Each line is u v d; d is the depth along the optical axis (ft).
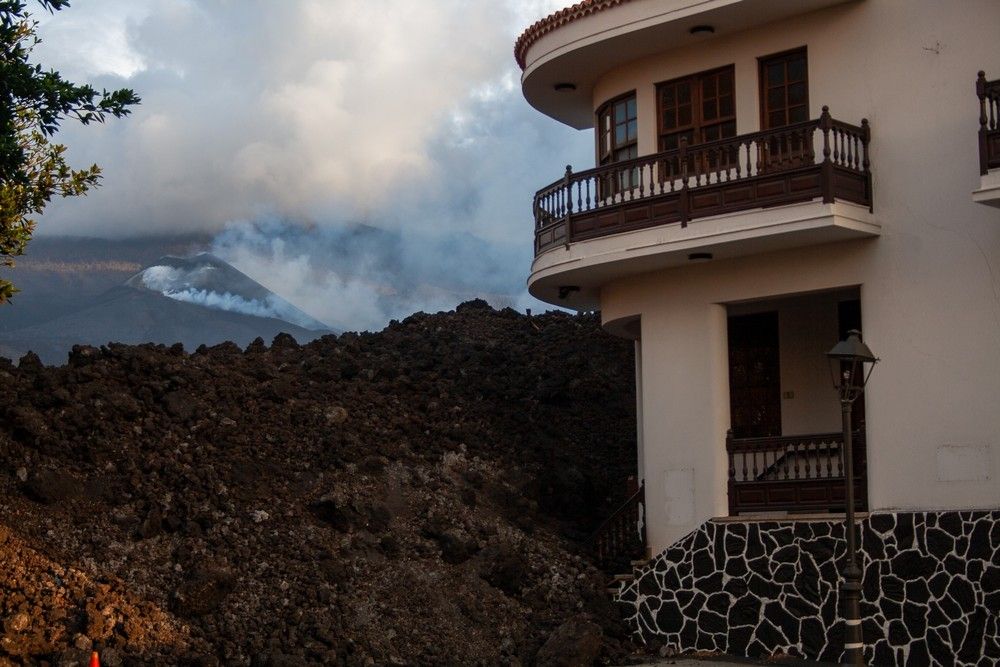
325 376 81.87
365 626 58.39
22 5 55.72
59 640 51.21
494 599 64.18
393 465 72.08
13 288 54.08
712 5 65.62
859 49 63.93
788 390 72.49
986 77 59.82
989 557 57.06
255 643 54.60
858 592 50.49
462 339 99.86
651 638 66.54
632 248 67.10
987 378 58.39
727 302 67.97
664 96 72.02
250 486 65.36
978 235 59.16
